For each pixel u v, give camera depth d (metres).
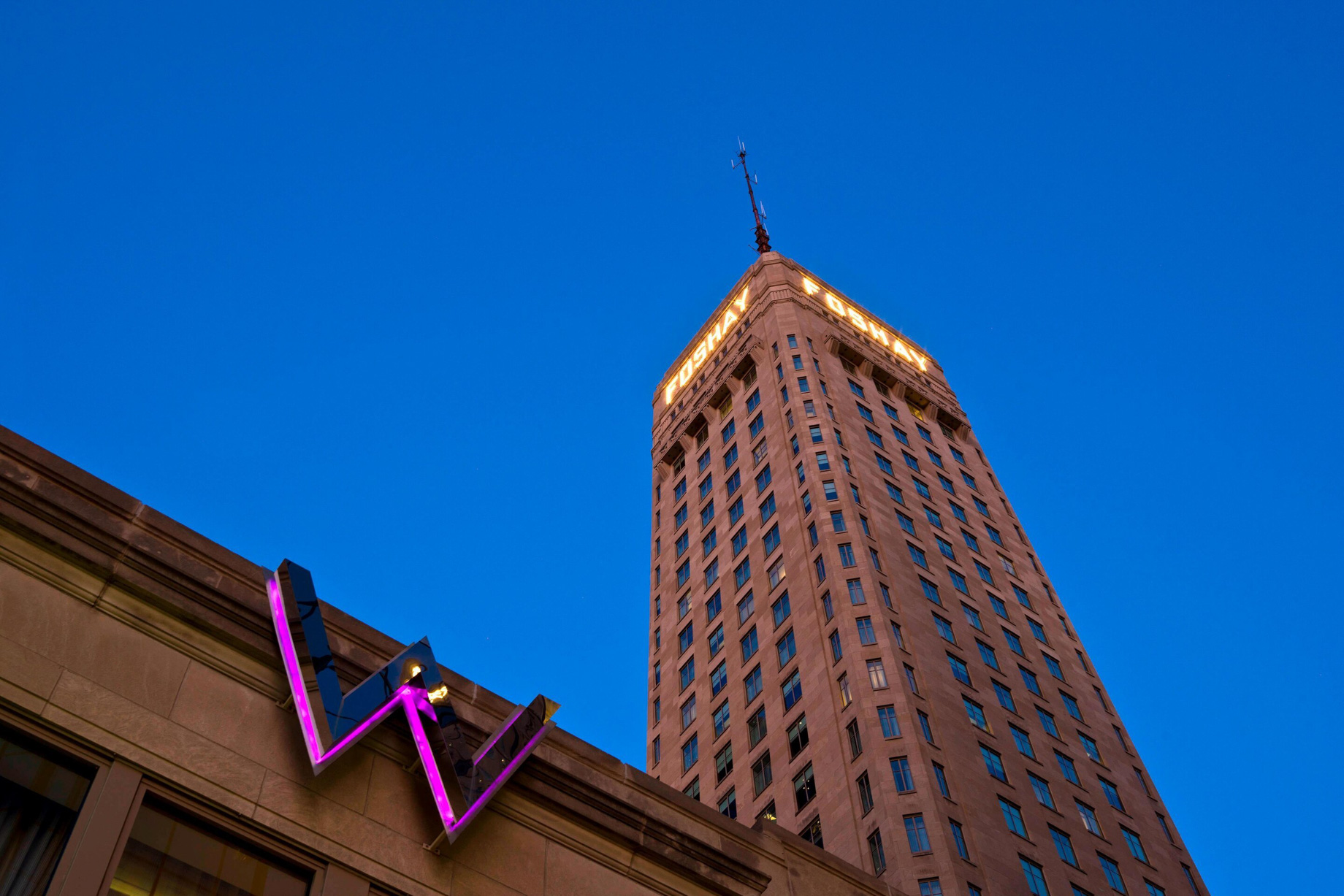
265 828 17.42
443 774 19.58
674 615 96.12
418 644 21.02
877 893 26.02
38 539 17.92
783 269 120.25
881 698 70.31
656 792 23.58
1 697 16.19
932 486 97.88
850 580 79.75
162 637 18.28
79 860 15.46
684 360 125.69
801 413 97.50
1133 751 82.12
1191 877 72.56
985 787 67.50
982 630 83.19
